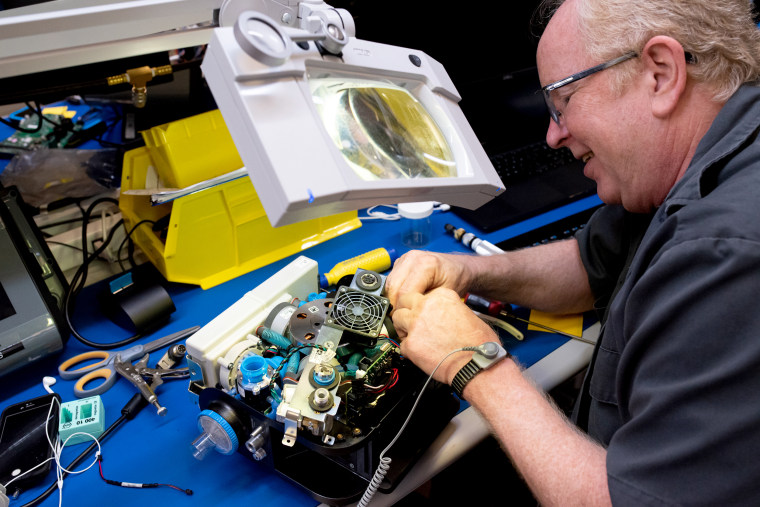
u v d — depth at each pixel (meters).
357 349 0.81
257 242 1.23
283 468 0.84
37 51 0.72
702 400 0.58
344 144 0.68
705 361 0.59
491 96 1.47
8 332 0.94
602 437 0.84
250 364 0.79
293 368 0.79
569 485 0.67
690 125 0.73
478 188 0.77
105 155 1.41
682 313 0.60
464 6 1.31
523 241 1.28
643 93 0.72
